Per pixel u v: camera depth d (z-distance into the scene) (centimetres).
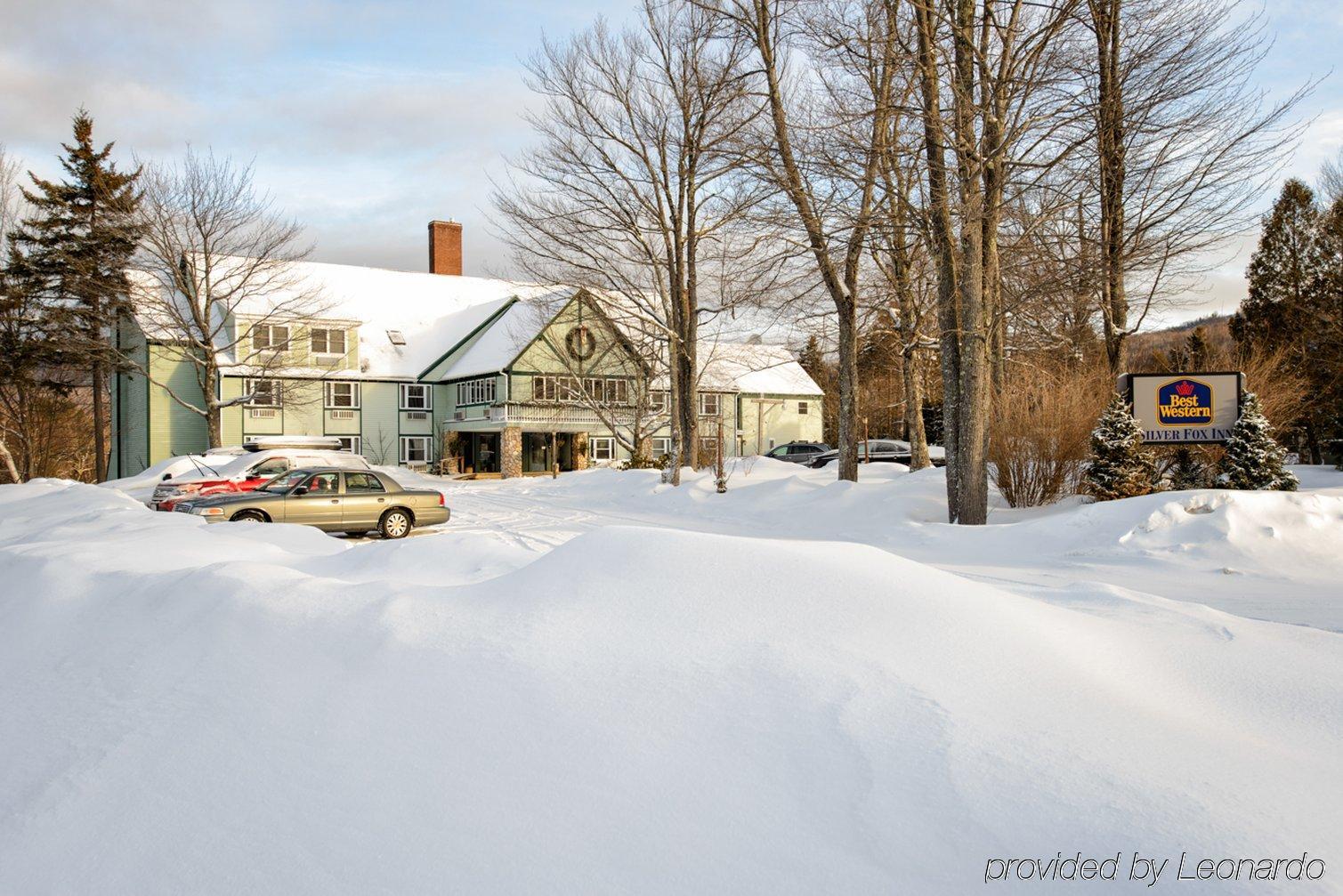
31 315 3703
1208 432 1511
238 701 389
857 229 1664
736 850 265
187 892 273
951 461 1523
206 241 3484
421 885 262
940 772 292
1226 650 475
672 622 397
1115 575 971
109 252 3650
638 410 3531
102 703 417
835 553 460
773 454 4259
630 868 261
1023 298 1616
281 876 274
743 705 334
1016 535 1237
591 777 303
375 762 327
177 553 748
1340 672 445
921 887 246
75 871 292
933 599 422
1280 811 277
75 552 715
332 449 2819
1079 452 1680
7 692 459
